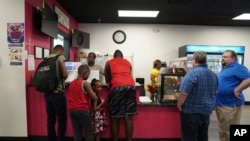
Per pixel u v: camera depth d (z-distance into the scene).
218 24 7.20
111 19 6.74
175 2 4.75
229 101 2.71
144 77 7.46
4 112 3.41
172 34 7.41
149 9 5.39
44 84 2.84
